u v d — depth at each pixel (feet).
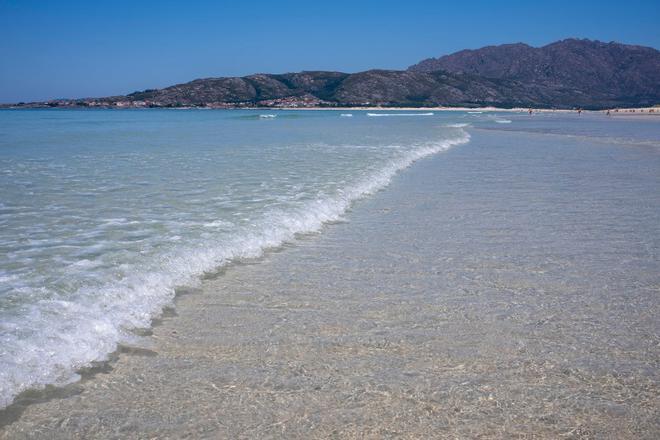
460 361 14.67
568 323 17.25
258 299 18.95
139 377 13.51
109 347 14.83
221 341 15.66
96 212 29.60
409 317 17.61
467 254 24.75
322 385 13.35
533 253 24.97
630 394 13.12
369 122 194.70
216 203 32.71
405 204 36.35
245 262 23.04
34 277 18.63
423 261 23.65
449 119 244.42
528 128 147.23
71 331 14.90
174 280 19.97
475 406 12.53
